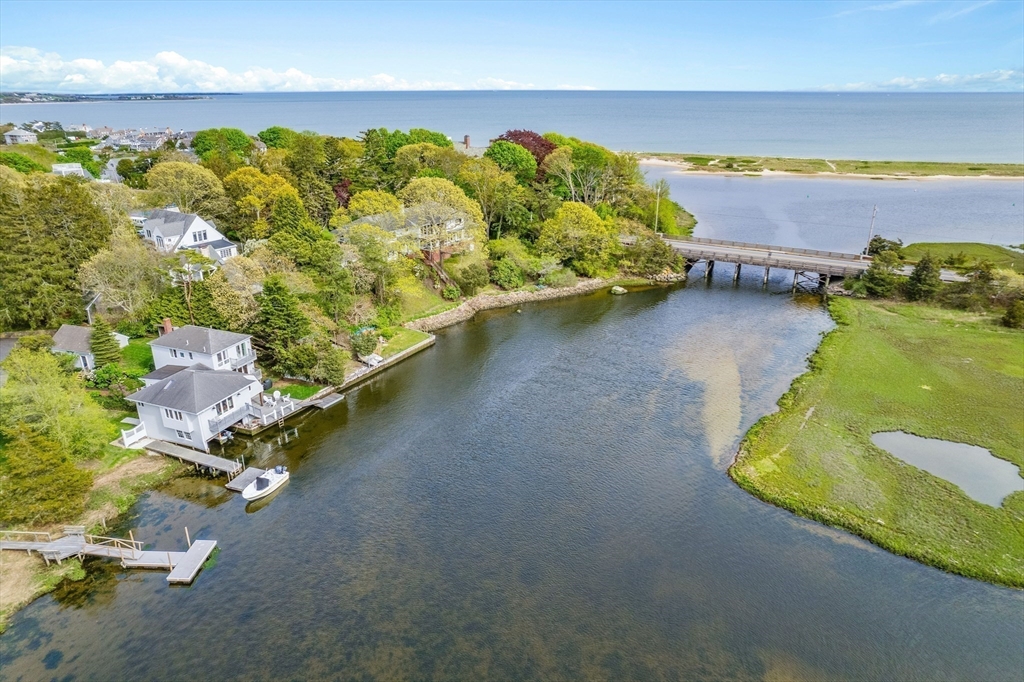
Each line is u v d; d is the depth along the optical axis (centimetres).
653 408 5662
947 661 3053
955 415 5319
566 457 4909
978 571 3584
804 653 3109
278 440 5119
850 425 5188
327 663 3064
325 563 3753
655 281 10006
